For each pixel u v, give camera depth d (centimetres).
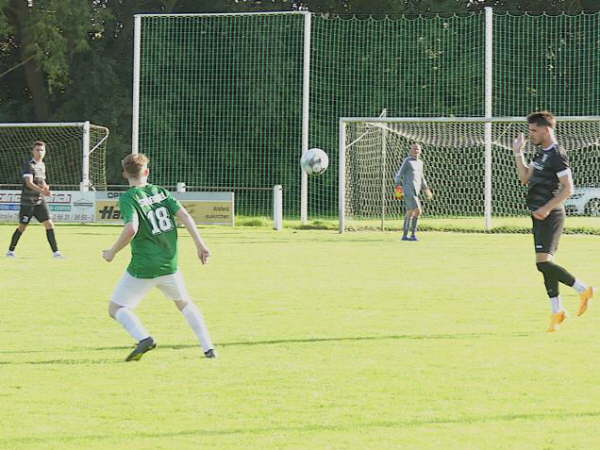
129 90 12875
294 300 3462
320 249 5788
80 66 12700
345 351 2480
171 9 12644
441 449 1630
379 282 4019
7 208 8731
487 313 3148
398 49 12056
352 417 1831
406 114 12056
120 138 12575
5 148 12694
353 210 8619
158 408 1902
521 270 4531
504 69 11881
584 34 11131
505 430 1742
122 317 2356
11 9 12269
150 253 2356
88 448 1638
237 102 12025
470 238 6869
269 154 11981
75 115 12769
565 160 2836
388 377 2170
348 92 12212
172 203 2392
